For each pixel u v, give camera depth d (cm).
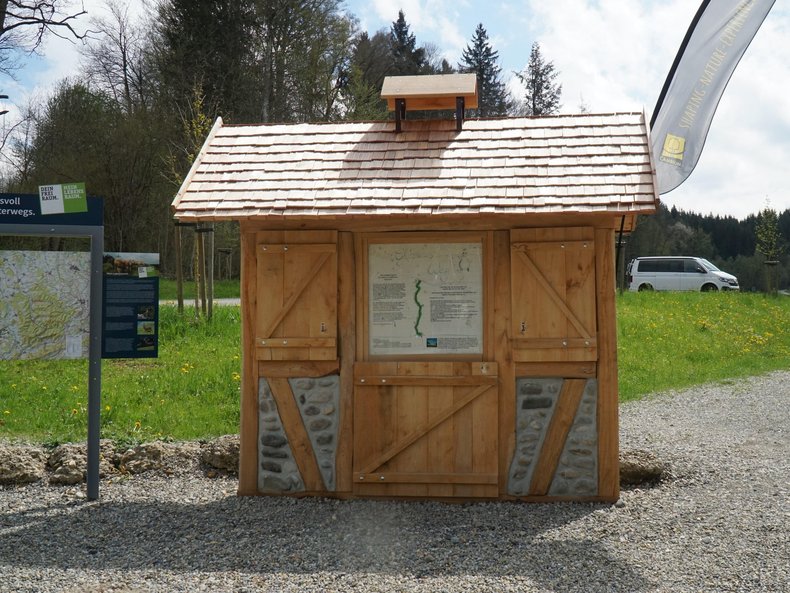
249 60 3391
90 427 656
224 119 3128
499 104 5016
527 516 601
